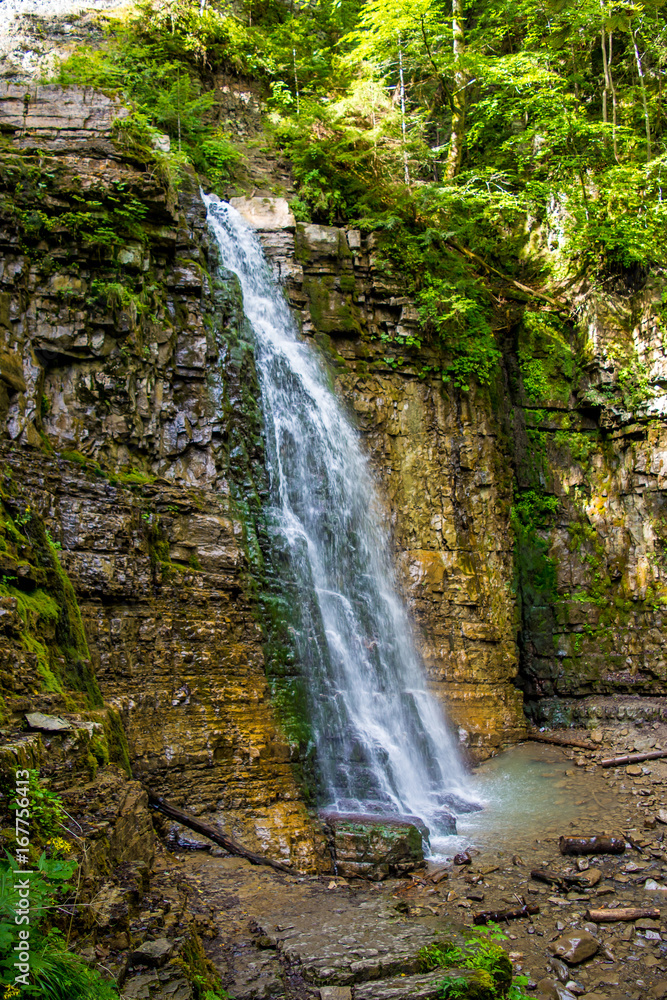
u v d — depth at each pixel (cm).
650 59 2116
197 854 873
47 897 484
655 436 1691
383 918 748
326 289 1642
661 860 1044
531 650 1703
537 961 795
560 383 1834
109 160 1161
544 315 1883
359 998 593
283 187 1758
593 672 1681
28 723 687
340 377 1608
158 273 1192
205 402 1189
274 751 1041
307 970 623
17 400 982
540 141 2034
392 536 1592
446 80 2177
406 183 1845
